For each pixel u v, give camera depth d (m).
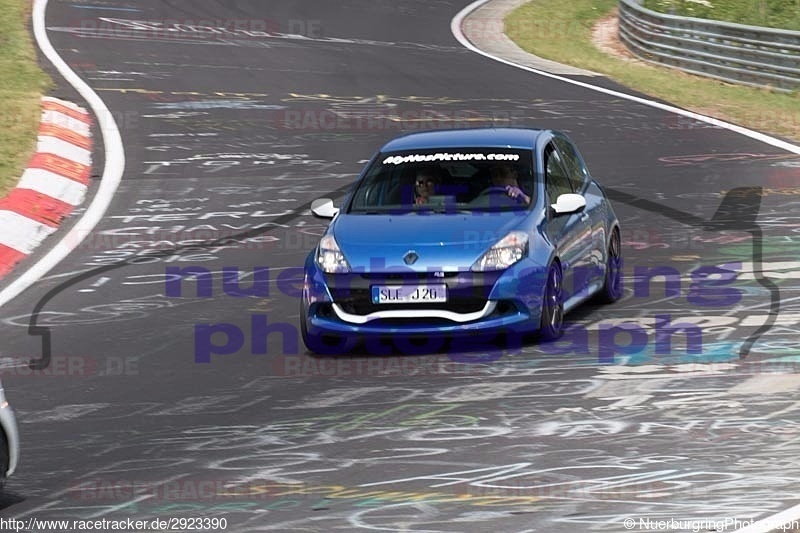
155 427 26.58
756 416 25.34
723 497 20.77
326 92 79.62
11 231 46.88
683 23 91.38
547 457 23.30
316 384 29.41
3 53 85.62
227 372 30.95
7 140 59.72
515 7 124.56
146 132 66.50
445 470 22.80
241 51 94.06
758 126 69.69
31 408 28.61
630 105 76.19
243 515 20.94
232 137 66.25
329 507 21.09
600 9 121.44
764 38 83.00
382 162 35.66
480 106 75.56
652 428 24.83
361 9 121.06
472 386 28.50
